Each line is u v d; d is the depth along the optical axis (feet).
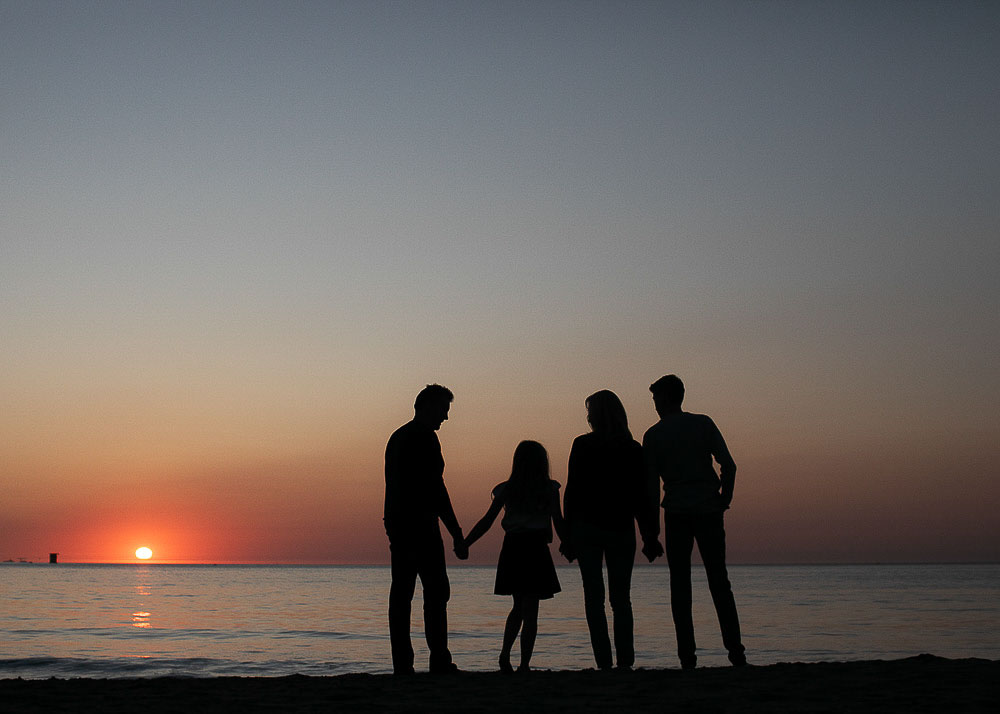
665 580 431.02
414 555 21.22
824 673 18.75
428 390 21.97
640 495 22.03
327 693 16.71
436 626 21.12
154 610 147.33
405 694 16.40
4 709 14.70
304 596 222.48
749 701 15.03
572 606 184.96
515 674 20.20
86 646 79.51
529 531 23.50
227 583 362.53
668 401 22.94
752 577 568.41
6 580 351.05
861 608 168.66
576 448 22.38
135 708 14.79
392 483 21.63
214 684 18.38
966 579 504.02
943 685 16.61
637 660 72.33
